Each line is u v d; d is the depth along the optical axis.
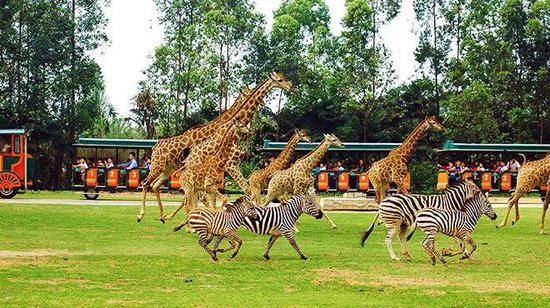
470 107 53.50
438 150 42.91
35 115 50.62
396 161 26.42
